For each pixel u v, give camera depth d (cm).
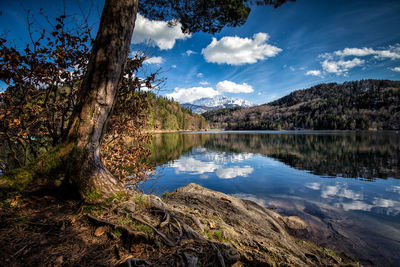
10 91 333
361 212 665
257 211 581
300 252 354
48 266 175
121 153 470
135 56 429
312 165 1619
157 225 255
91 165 275
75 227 232
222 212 480
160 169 1421
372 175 1259
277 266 255
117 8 261
